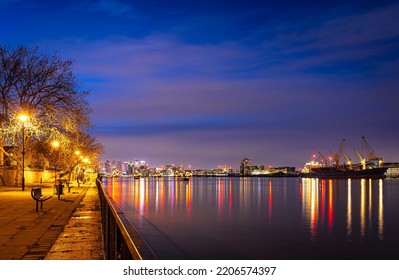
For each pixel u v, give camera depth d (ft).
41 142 204.03
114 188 520.01
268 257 112.16
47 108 170.30
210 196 381.81
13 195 125.39
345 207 294.25
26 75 168.45
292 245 134.00
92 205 95.66
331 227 184.55
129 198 324.39
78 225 59.77
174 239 133.90
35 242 45.57
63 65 174.91
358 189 615.16
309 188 639.35
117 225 26.11
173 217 197.88
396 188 651.66
